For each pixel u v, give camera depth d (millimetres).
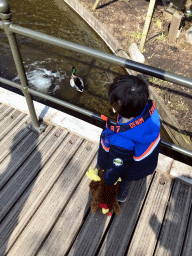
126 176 1564
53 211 2021
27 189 2160
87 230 1919
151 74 1452
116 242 1861
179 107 5664
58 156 2387
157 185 2188
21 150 2438
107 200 1809
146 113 1221
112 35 8219
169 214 2012
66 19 9789
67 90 6762
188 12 7754
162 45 7500
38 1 10758
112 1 9984
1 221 1969
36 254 1805
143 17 8914
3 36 8547
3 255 1791
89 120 6258
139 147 1282
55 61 7652
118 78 1160
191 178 2160
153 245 1848
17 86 2146
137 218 1998
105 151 1465
